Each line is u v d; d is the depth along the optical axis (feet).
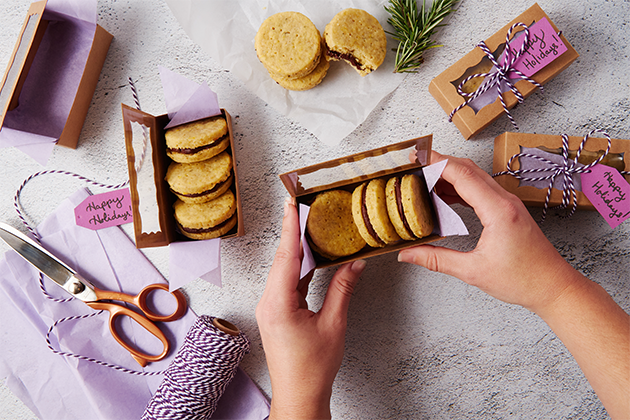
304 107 1.59
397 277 1.64
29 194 1.67
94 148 1.65
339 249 1.44
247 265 1.64
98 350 1.64
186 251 1.47
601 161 1.48
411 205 1.32
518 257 1.34
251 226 1.63
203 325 1.50
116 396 1.62
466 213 1.61
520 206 1.37
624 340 1.32
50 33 1.60
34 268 1.65
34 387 1.64
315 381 1.38
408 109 1.61
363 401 1.66
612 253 1.60
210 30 1.57
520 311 1.63
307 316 1.40
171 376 1.50
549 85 1.60
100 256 1.64
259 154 1.63
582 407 1.63
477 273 1.37
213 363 1.48
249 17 1.57
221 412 1.62
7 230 1.58
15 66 1.52
